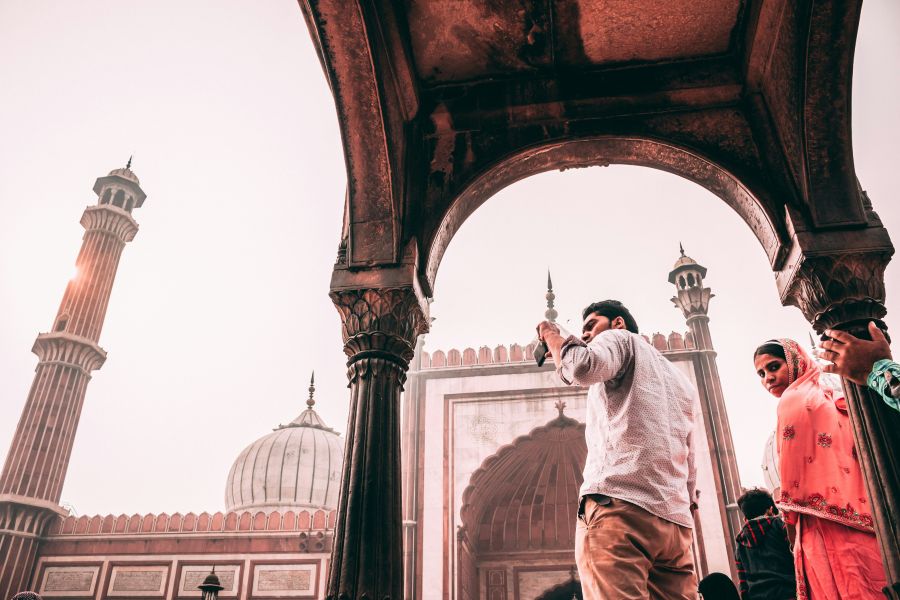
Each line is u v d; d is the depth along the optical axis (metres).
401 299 2.86
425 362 12.56
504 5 3.00
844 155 2.73
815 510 1.93
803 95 2.71
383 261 2.94
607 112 3.21
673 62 3.26
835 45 2.61
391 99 3.02
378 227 3.02
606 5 2.98
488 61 3.28
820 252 2.62
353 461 2.54
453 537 10.74
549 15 3.03
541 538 13.21
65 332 14.86
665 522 1.51
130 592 11.68
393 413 2.69
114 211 16.78
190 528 12.14
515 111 3.29
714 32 3.11
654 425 1.60
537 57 3.25
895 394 1.28
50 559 12.28
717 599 2.22
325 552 11.52
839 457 2.03
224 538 11.92
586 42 3.16
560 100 3.27
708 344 11.68
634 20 3.05
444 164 3.23
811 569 1.90
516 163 3.25
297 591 11.22
